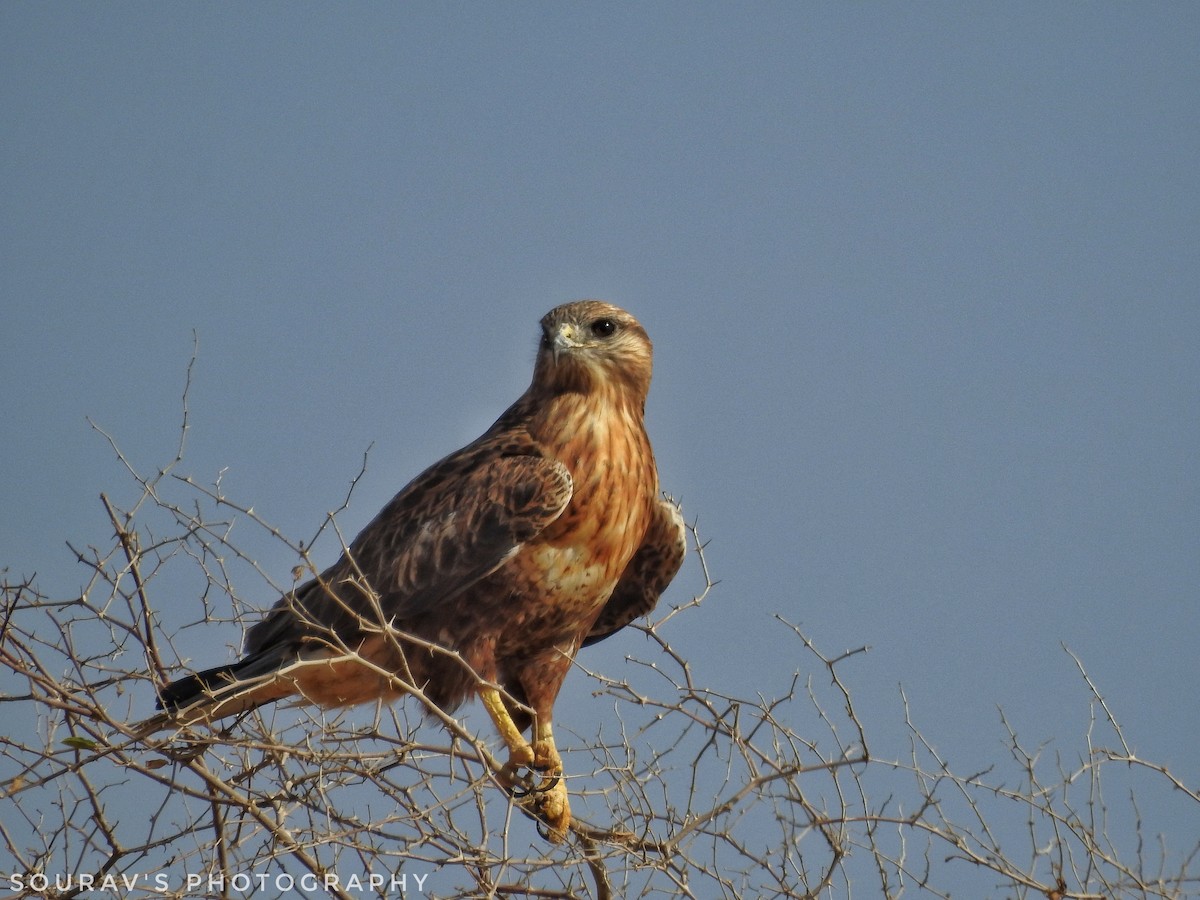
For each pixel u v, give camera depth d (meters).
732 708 9.98
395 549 12.81
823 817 9.70
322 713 11.39
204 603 10.84
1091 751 10.20
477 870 9.90
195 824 10.20
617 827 10.38
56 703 9.35
